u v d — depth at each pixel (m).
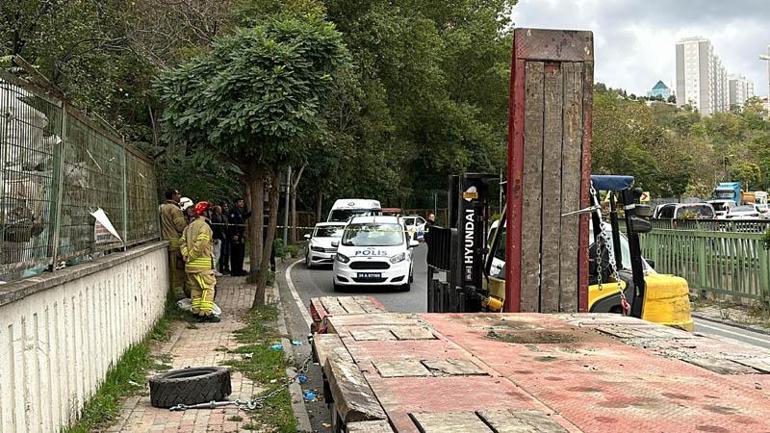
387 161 44.50
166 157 21.86
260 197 18.88
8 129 5.45
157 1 20.05
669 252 19.16
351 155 35.44
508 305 7.49
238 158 16.31
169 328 12.63
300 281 21.77
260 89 13.93
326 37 14.39
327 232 26.20
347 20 30.45
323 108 14.91
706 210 44.03
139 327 10.55
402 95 36.44
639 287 8.77
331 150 33.19
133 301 10.11
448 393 3.80
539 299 7.45
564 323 6.19
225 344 11.30
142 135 22.50
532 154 7.50
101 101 17.16
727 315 15.20
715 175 78.00
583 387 3.89
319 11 23.47
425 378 4.13
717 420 3.25
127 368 8.80
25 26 15.86
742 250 16.39
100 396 7.43
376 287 20.31
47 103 6.52
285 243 32.03
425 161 52.25
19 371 5.03
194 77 14.89
